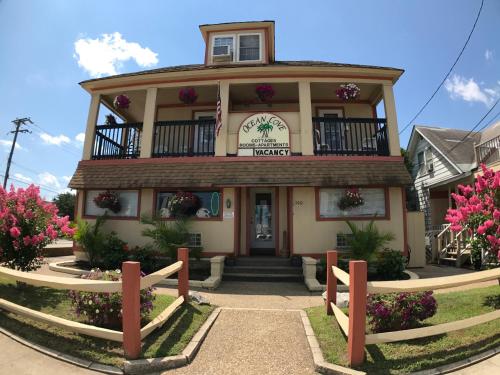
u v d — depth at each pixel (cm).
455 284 455
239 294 827
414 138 2184
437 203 1958
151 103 1202
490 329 501
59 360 433
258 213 1248
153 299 550
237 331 549
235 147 1141
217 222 1099
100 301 495
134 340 433
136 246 1090
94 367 419
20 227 708
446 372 407
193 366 434
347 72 1155
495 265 670
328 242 1080
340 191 1105
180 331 520
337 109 1343
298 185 1063
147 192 1144
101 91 1260
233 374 415
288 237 1143
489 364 420
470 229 697
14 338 482
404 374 402
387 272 995
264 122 1149
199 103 1380
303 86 1157
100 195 1141
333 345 477
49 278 496
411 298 494
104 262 1052
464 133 2119
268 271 1028
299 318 614
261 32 1333
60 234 770
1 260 699
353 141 1266
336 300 608
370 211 1093
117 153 1330
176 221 1066
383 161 1105
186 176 1106
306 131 1130
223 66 1164
